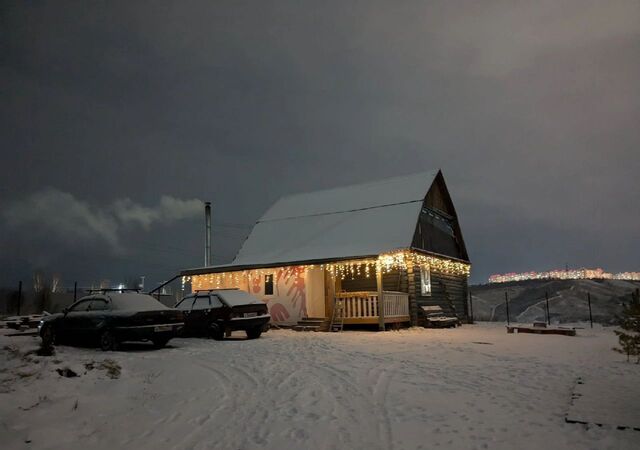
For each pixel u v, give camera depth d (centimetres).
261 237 2902
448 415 727
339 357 1273
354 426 689
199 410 778
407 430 665
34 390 795
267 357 1279
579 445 586
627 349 1087
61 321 1540
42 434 637
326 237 2608
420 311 2395
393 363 1173
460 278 3166
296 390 899
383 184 2912
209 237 3428
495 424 677
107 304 1496
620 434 617
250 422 715
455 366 1127
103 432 673
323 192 3128
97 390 855
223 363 1185
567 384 927
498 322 3303
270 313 2428
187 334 1927
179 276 2769
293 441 634
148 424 712
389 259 2139
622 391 836
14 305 3612
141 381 952
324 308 2314
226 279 2622
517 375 1015
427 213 2745
